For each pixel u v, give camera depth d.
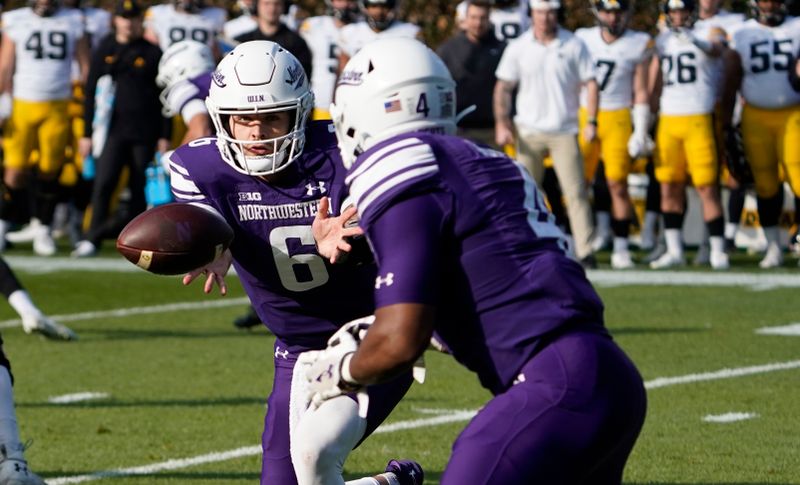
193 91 23.09
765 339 28.94
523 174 11.73
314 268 14.55
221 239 13.63
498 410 11.20
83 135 42.81
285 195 14.35
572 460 11.07
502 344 11.36
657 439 20.44
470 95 39.81
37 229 45.62
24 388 24.61
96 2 57.56
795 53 38.72
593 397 11.12
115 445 20.34
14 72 44.22
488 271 11.27
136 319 32.75
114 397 23.78
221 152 14.30
